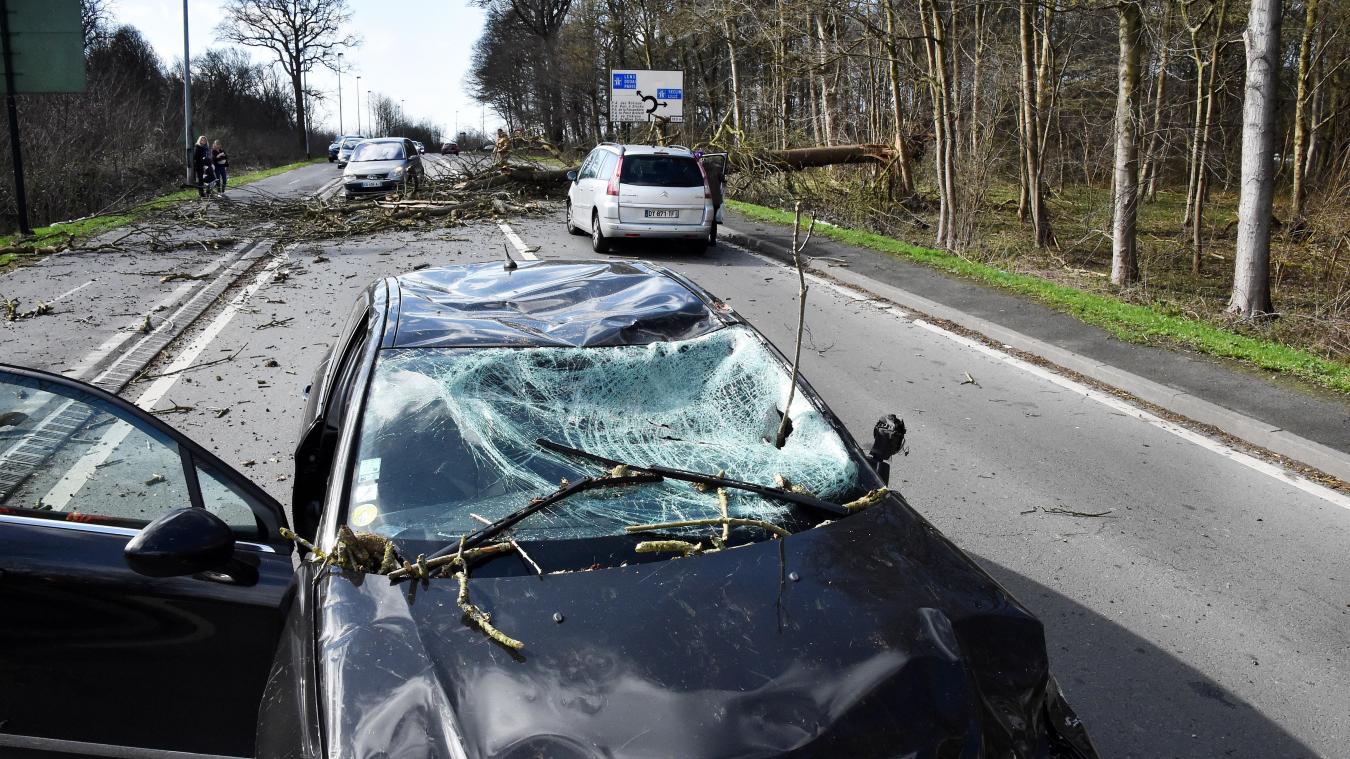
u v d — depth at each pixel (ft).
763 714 6.82
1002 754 6.98
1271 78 37.32
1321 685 12.51
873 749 6.69
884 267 44.50
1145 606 14.53
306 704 7.07
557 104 217.77
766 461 9.86
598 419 10.22
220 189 96.02
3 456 8.95
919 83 67.10
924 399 25.20
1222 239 74.02
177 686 8.66
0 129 75.41
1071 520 17.70
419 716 6.76
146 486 9.14
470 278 13.78
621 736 6.60
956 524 17.44
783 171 75.41
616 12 147.54
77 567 8.45
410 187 76.84
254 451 20.08
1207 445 22.15
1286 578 15.53
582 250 50.88
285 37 248.32
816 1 69.82
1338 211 54.08
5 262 44.39
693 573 8.22
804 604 7.91
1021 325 32.53
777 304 36.91
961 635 7.80
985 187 58.08
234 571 8.77
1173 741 11.32
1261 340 34.73
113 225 59.16
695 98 126.82
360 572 8.21
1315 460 20.74
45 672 8.41
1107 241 65.51
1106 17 65.51
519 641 7.39
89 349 27.84
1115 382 26.73
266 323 31.89
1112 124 67.67
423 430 9.70
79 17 54.80
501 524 8.61
